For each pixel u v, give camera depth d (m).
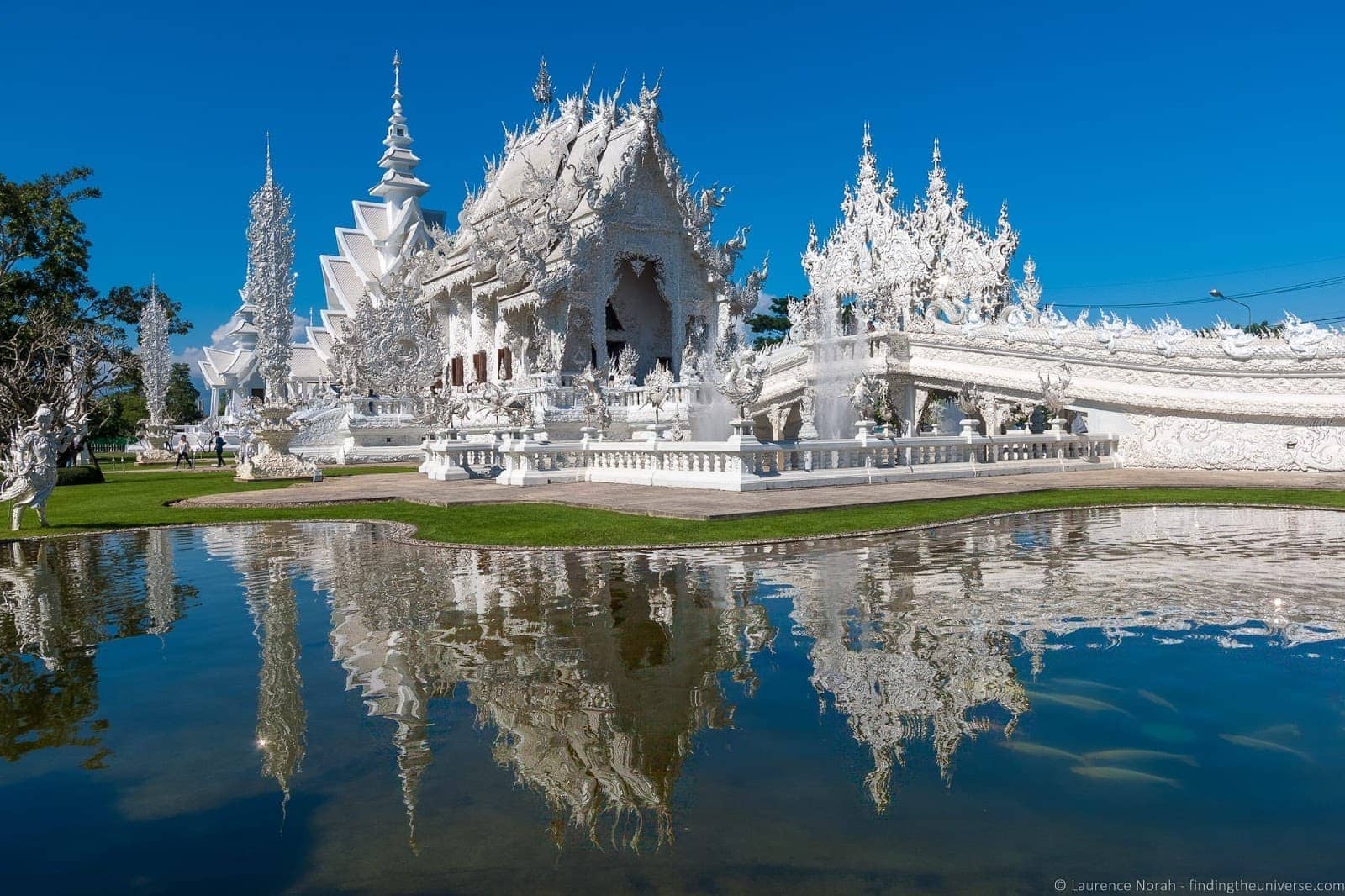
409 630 7.21
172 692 5.69
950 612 7.45
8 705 5.47
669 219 42.06
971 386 31.52
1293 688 5.36
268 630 7.32
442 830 3.71
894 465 20.61
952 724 4.82
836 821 3.70
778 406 37.50
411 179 70.75
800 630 6.91
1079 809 3.77
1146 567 9.57
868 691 5.41
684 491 18.27
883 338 33.97
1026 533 12.38
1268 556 10.20
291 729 4.95
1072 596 8.05
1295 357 23.66
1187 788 3.95
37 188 46.59
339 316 68.12
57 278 47.75
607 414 26.02
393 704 5.34
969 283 42.88
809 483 18.53
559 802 3.96
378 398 42.69
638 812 3.82
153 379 62.41
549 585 8.90
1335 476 22.06
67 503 20.83
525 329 43.38
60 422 17.19
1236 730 4.66
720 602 7.96
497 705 5.29
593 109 46.47
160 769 4.41
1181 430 25.12
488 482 23.39
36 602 8.79
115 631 7.41
